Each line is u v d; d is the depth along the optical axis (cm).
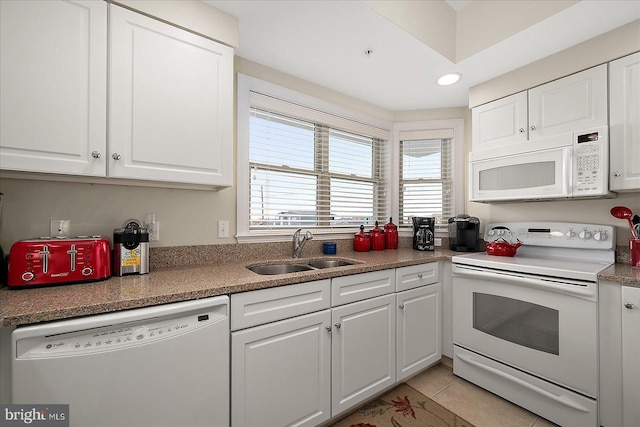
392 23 153
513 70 200
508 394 170
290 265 190
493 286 179
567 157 167
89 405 87
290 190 215
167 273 140
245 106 186
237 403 117
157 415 98
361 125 254
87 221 135
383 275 174
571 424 146
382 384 171
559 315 151
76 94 109
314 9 143
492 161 204
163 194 157
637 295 128
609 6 139
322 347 144
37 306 86
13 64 99
